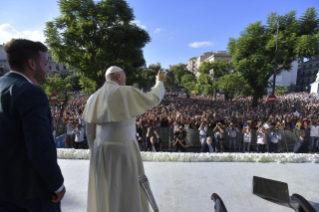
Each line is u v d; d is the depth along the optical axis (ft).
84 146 37.27
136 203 5.05
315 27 81.46
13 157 3.73
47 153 3.67
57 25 54.03
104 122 4.91
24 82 3.88
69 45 54.19
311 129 37.27
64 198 8.45
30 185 3.84
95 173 5.43
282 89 151.74
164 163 12.48
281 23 82.53
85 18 55.11
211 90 139.03
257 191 8.61
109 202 5.01
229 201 8.30
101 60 56.24
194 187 9.43
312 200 8.37
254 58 80.94
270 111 65.87
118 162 4.92
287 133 38.24
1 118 3.71
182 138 30.66
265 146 35.29
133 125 5.29
